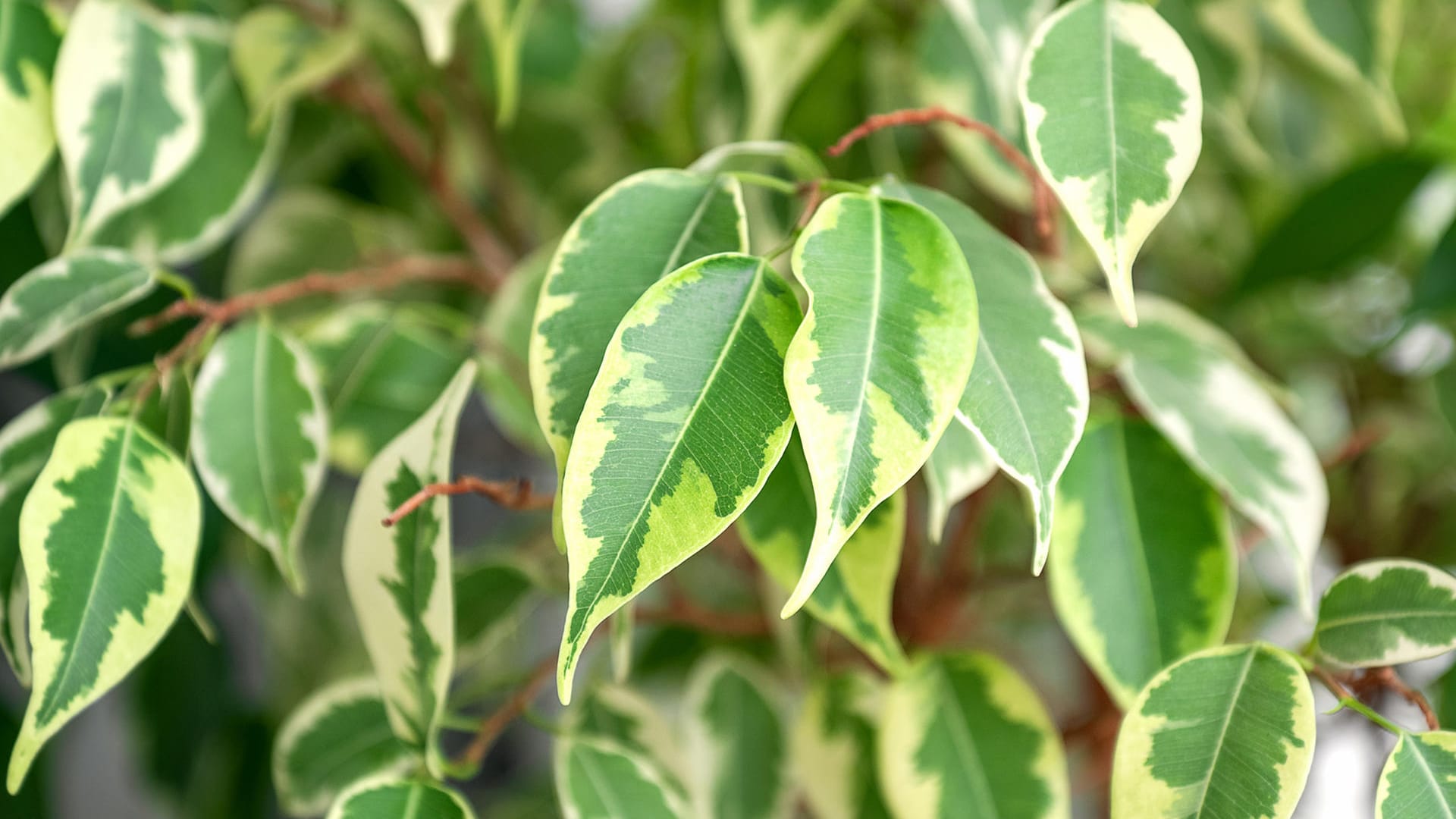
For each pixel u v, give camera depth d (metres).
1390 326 0.74
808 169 0.52
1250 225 0.77
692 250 0.49
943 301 0.47
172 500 0.51
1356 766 0.82
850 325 0.47
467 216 0.69
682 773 0.58
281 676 0.86
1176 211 0.74
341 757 0.57
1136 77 0.49
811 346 0.47
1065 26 0.49
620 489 0.47
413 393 0.60
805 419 0.46
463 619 0.59
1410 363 0.73
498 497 0.52
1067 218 0.60
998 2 0.55
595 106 0.78
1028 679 0.85
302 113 0.67
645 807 0.54
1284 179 0.73
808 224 0.48
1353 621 0.50
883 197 0.48
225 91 0.59
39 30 0.54
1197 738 0.49
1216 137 0.64
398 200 0.80
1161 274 0.81
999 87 0.56
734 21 0.60
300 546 0.81
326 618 0.86
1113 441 0.55
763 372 0.47
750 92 0.62
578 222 0.49
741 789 0.59
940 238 0.48
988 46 0.55
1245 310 0.73
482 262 0.69
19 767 0.49
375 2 0.66
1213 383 0.55
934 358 0.47
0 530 0.53
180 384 0.54
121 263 0.53
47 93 0.54
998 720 0.55
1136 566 0.54
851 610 0.53
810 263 0.47
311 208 0.68
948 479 0.52
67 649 0.50
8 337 0.53
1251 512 0.53
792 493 0.53
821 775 0.58
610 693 0.59
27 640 0.53
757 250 0.60
